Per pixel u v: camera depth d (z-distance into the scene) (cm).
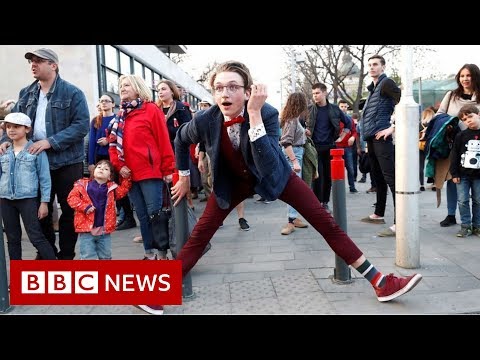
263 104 282
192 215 454
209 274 443
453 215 611
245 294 382
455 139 548
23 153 429
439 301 346
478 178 539
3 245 367
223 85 290
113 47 1300
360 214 723
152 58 1784
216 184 320
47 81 457
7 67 1059
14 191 426
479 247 493
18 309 369
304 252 506
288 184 331
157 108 462
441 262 441
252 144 286
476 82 549
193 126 316
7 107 634
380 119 566
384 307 339
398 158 425
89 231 442
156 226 438
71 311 360
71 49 1071
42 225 477
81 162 469
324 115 714
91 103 1081
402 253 427
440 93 2483
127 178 455
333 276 411
